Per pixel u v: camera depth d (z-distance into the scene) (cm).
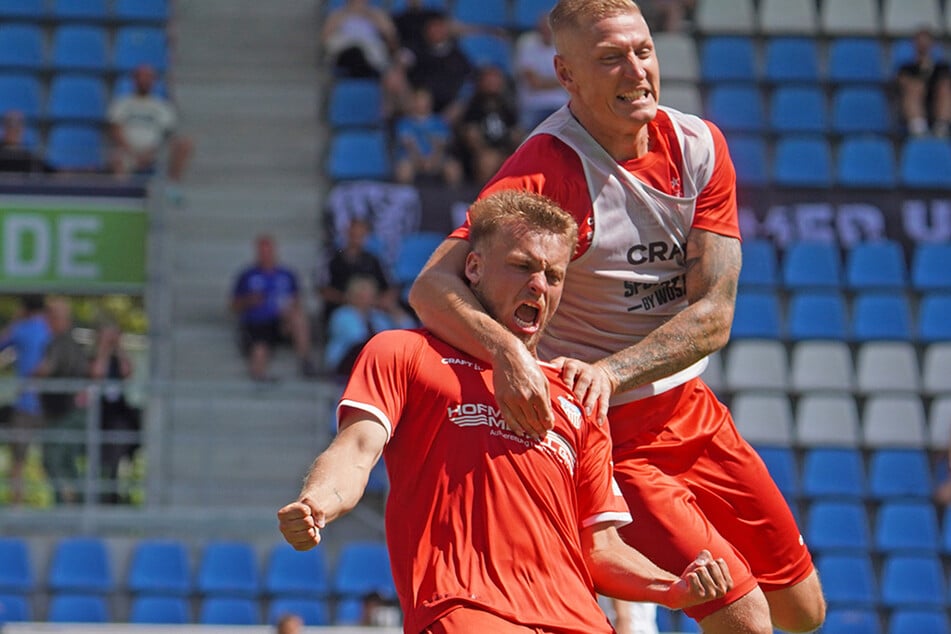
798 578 1158
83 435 3030
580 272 1059
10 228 3212
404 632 858
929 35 4197
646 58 1020
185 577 2936
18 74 4009
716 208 1070
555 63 1040
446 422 873
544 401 856
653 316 1085
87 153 3534
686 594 862
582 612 848
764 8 4447
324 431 3225
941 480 3450
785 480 3325
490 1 4331
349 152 3806
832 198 3809
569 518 877
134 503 3181
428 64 3884
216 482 3216
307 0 4238
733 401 3450
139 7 4188
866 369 3575
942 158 4069
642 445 1105
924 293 3747
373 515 3130
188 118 3953
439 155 3719
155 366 3247
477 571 839
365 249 3403
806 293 3678
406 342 897
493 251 897
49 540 2956
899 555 3234
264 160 3884
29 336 3159
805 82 4284
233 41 4134
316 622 2912
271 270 3341
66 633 2367
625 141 1038
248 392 3173
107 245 3247
